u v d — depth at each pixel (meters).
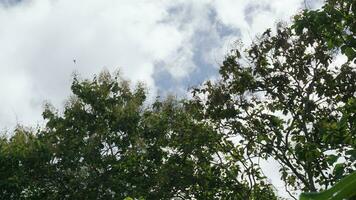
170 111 22.00
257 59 18.48
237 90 18.92
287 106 18.09
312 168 16.03
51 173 22.44
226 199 19.39
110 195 21.39
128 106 23.52
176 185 19.66
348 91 16.88
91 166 22.56
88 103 24.33
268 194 19.08
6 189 21.50
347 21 10.89
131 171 21.77
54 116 24.14
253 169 18.98
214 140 19.55
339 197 1.25
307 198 1.27
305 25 10.95
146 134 22.34
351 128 10.54
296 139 17.53
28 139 23.16
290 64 17.97
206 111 19.42
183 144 20.03
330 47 11.16
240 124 18.97
